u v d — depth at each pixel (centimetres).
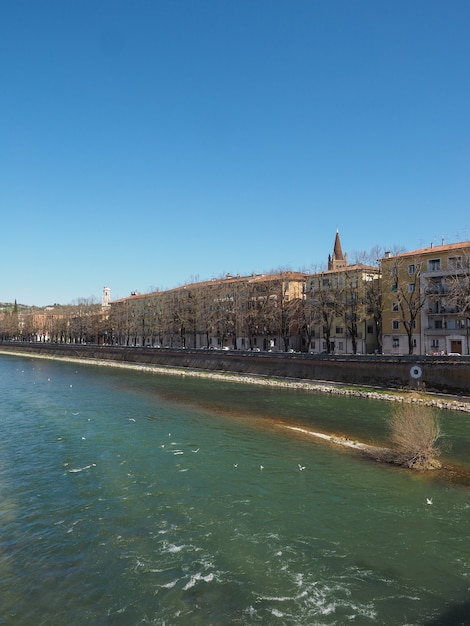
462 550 1869
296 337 11238
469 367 5131
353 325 8619
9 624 1449
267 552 1867
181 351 10075
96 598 1581
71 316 19438
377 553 1853
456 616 1471
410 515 2194
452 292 7019
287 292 11138
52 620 1470
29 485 2634
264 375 7838
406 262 8381
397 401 5350
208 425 4175
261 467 2911
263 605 1536
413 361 5712
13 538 2000
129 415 4684
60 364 11938
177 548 1903
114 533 2039
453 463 2988
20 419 4509
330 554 1848
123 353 11969
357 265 9462
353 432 3859
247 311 10700
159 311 15275
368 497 2414
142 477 2752
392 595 1580
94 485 2625
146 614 1497
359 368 6356
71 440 3647
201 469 2889
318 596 1579
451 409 4791
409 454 3002
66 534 2033
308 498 2409
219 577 1695
